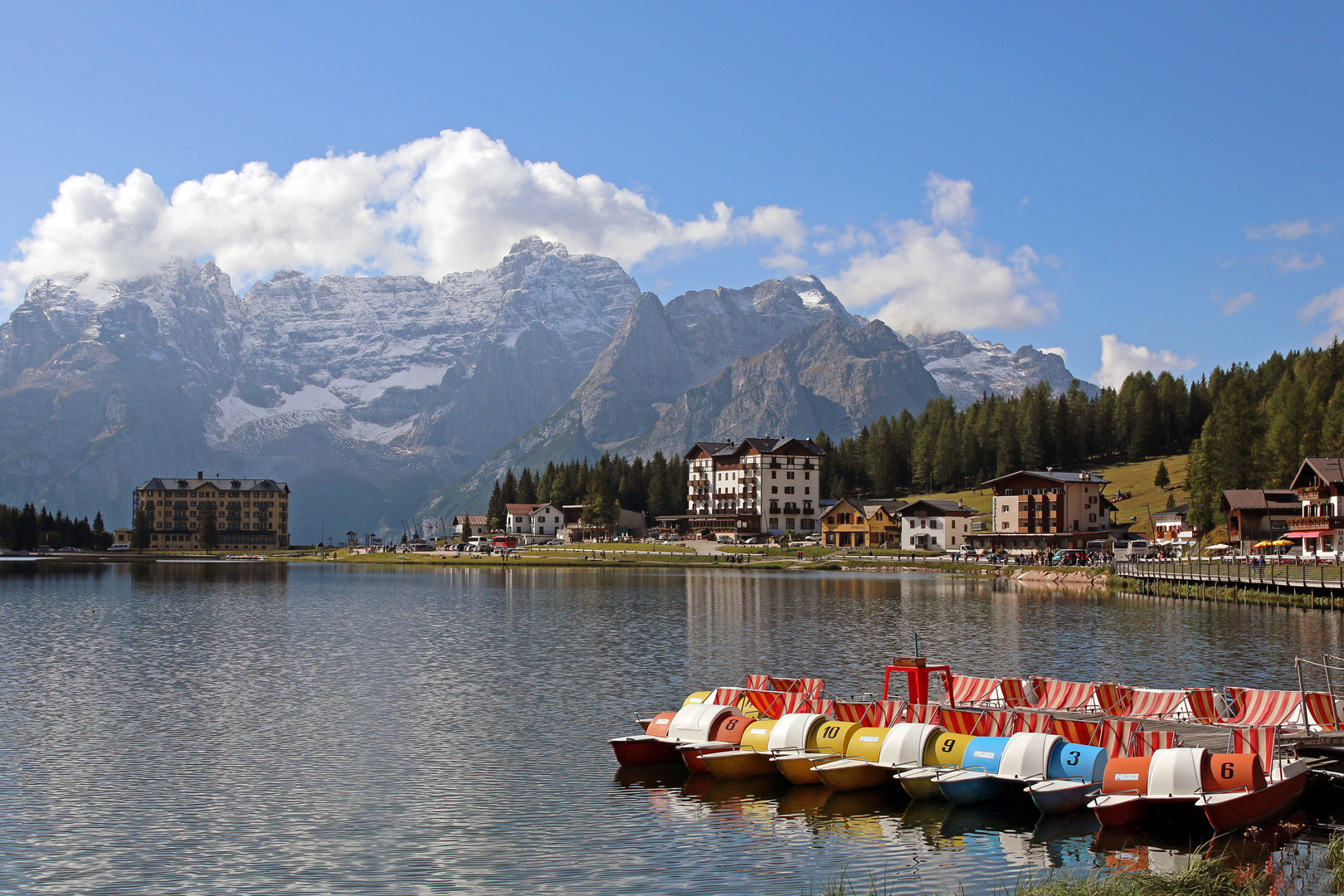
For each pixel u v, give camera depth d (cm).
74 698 6475
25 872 3475
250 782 4519
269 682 7025
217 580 19512
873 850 3650
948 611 11438
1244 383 19762
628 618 10925
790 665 7506
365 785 4462
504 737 5334
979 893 3256
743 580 17525
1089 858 3522
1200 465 19738
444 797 4278
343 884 3369
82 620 11306
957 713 4541
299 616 11731
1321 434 18200
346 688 6775
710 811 4088
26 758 4928
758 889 3309
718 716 4834
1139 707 4753
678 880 3384
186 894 3294
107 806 4169
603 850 3659
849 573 19262
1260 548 16050
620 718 5788
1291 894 3136
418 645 8900
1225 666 7162
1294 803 3872
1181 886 3058
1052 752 4062
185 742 5250
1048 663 7425
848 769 4297
